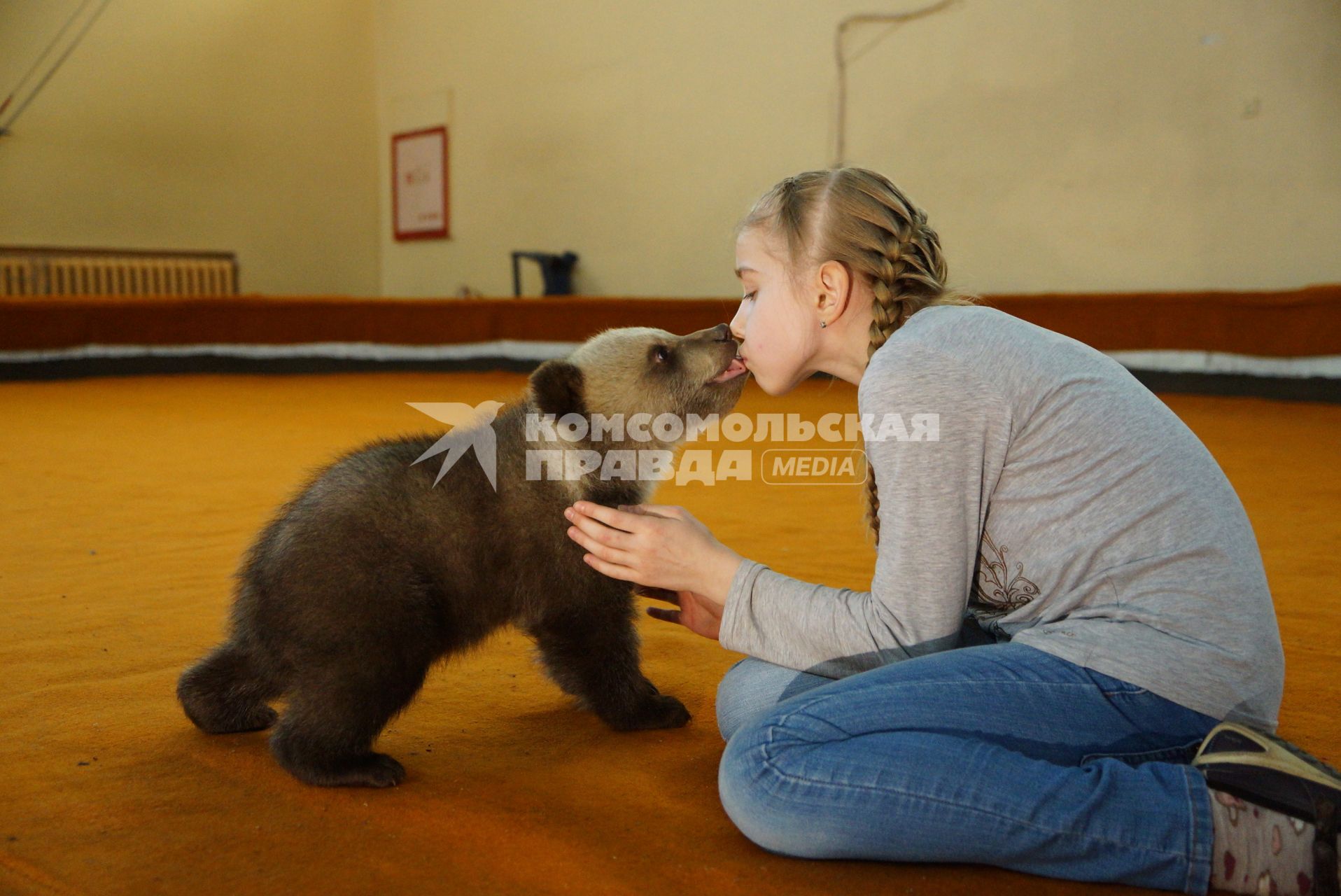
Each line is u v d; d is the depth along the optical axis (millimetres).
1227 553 1930
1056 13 12828
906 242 2217
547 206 18562
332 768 2361
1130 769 1882
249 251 19594
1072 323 12102
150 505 5797
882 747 1876
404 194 20719
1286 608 3803
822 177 2275
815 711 1949
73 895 1853
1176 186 12180
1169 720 1944
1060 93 12914
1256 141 11578
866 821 1863
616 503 2791
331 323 15875
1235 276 11898
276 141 19719
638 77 17031
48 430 9047
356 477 2455
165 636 3457
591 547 2365
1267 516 5469
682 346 2955
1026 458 2029
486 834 2121
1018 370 2031
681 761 2568
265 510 5668
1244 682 1908
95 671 3121
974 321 2092
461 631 2559
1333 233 11211
